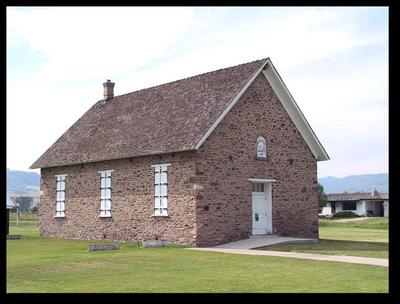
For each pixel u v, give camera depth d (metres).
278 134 28.84
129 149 28.70
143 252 22.59
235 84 27.48
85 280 15.58
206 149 25.73
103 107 37.19
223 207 26.12
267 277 15.86
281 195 28.70
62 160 33.75
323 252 22.42
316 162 30.58
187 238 25.53
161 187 27.00
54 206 34.66
